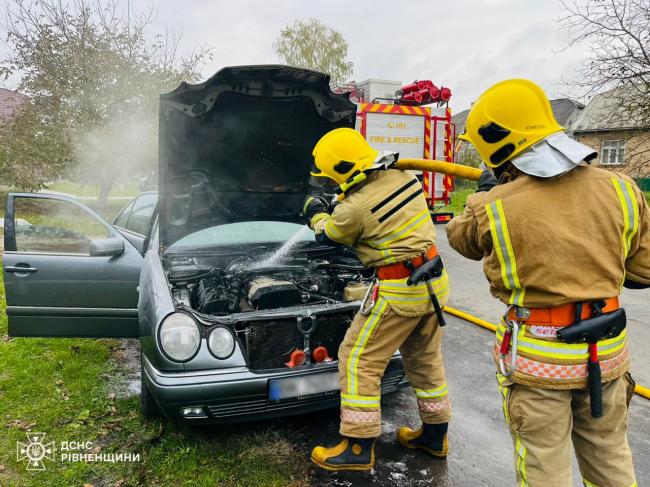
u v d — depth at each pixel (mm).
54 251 3744
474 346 4484
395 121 8688
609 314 1675
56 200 3801
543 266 1631
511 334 1774
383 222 2387
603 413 1768
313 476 2635
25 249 3689
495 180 1985
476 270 7703
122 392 3535
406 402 3467
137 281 3752
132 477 2625
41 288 3635
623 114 14023
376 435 2459
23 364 3936
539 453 1723
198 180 3711
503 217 1684
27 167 12703
